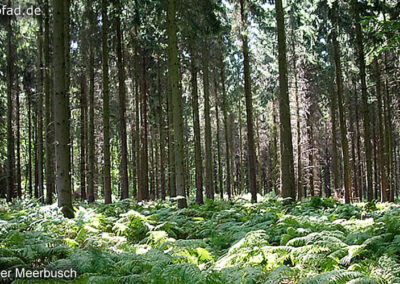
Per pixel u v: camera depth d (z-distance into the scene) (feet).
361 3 55.98
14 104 88.58
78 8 61.67
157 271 15.30
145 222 28.76
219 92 91.25
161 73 81.41
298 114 81.05
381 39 48.08
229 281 15.07
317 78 88.94
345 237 21.35
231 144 110.32
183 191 42.50
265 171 154.40
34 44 65.36
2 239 21.85
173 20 44.50
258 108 109.09
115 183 138.51
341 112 64.28
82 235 24.53
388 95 79.00
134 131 87.51
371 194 57.57
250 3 54.39
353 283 12.80
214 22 56.39
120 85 64.59
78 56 66.23
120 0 58.65
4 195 83.71
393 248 18.61
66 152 33.30
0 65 69.15
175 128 43.32
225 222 32.14
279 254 18.29
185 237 29.27
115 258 18.17
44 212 29.91
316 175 107.65
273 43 78.54
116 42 67.00
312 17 67.10
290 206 43.39
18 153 85.51
